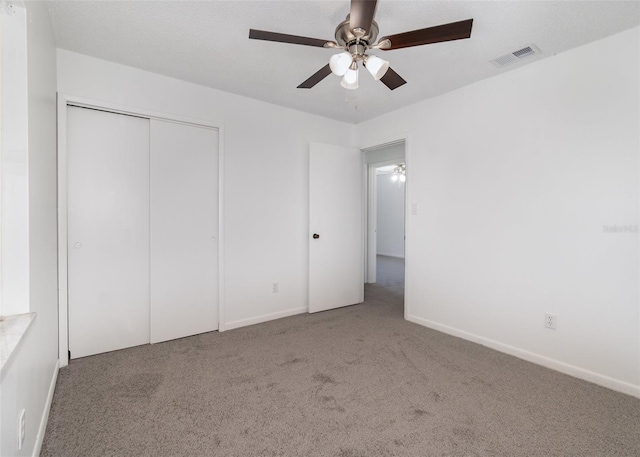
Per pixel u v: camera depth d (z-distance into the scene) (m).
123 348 2.59
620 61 1.98
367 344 2.70
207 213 2.97
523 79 2.44
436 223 3.08
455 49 2.21
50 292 1.92
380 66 1.61
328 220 3.70
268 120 3.29
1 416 0.95
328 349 2.59
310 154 3.54
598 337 2.08
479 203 2.73
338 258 3.80
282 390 1.97
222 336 2.88
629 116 1.95
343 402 1.84
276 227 3.38
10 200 1.32
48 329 1.81
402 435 1.57
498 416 1.72
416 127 3.26
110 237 2.53
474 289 2.78
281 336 2.88
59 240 2.24
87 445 1.48
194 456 1.42
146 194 2.68
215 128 2.99
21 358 1.17
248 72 2.61
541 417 1.71
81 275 2.41
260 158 3.25
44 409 1.60
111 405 1.80
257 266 3.25
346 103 3.28
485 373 2.20
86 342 2.44
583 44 2.12
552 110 2.28
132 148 2.61
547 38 2.06
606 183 2.04
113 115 2.52
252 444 1.50
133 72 2.54
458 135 2.89
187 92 2.79
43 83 1.72
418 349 2.60
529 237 2.42
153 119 2.67
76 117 2.38
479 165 2.73
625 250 1.98
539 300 2.36
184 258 2.85
